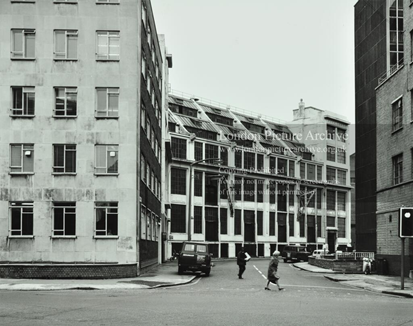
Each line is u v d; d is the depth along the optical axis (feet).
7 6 107.76
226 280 97.71
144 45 124.47
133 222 105.91
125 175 106.63
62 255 104.78
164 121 203.21
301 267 150.61
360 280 99.71
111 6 109.50
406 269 106.01
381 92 122.42
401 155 111.96
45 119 106.93
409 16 108.37
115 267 93.76
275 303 55.98
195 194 257.14
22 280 85.87
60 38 108.58
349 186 345.31
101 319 41.09
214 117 291.17
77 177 106.22
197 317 42.83
